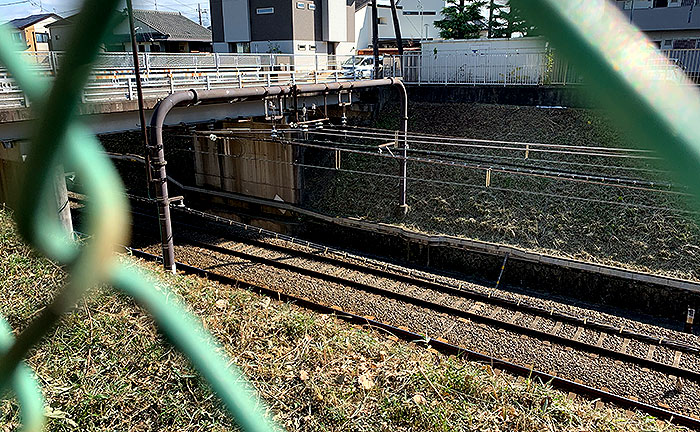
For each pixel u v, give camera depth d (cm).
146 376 591
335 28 3238
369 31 3809
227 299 851
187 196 2094
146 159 1144
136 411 545
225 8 3167
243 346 698
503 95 1888
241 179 1931
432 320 1073
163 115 1120
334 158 1894
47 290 727
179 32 3030
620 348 975
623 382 869
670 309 1159
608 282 1221
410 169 1720
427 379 652
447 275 1396
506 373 879
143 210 1930
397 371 675
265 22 3078
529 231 1395
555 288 1284
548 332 1030
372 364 696
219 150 1962
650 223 1305
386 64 2255
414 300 1150
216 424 512
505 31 2077
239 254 1453
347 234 1641
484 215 1484
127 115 1416
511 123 1805
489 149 1730
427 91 2055
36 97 99
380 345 763
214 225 1752
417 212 1576
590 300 1245
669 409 803
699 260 1198
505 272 1345
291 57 2148
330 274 1316
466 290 1209
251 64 1825
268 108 1413
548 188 1494
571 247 1320
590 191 1441
